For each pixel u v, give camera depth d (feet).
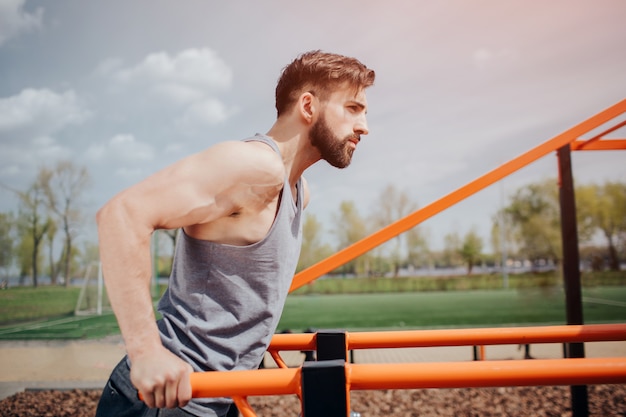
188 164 3.11
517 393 14.15
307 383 2.83
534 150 8.68
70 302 87.51
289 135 3.79
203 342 3.40
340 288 145.07
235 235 3.36
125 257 2.86
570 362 2.88
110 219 2.88
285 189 3.45
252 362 3.58
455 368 2.92
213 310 3.41
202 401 3.43
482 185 8.49
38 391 15.89
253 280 3.42
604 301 85.97
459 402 13.50
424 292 139.03
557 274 131.34
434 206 8.37
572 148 10.15
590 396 13.30
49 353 28.73
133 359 2.85
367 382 2.94
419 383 2.92
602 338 4.31
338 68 3.73
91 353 28.55
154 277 48.19
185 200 3.02
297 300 111.75
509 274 142.51
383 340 4.63
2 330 43.98
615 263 122.83
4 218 97.09
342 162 3.87
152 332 2.93
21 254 101.55
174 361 2.88
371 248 8.24
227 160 3.15
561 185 10.06
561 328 4.41
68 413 13.44
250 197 3.25
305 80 3.75
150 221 2.95
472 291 135.03
